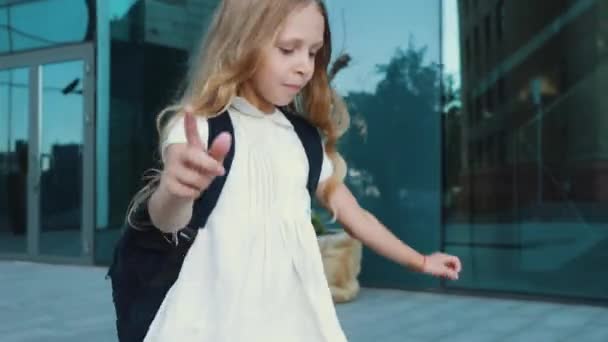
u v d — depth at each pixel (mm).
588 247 5773
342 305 5562
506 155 6117
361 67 6344
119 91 7762
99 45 7875
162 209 1225
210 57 1404
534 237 5965
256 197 1403
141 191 1376
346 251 5629
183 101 1434
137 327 1362
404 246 1665
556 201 5938
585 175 5867
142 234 1362
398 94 6254
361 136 6375
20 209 8508
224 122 1396
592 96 5957
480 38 6164
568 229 5859
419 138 6195
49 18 8195
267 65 1377
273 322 1381
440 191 6129
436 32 6137
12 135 8508
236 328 1337
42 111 8281
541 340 4441
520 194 6047
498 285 6012
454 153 6133
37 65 8297
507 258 6012
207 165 1074
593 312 5289
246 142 1419
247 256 1372
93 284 6770
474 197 6117
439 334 4613
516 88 6176
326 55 1569
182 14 7301
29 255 8406
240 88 1461
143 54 7590
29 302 5883
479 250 6074
